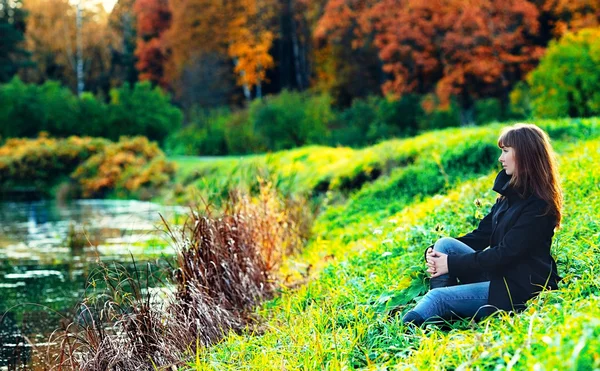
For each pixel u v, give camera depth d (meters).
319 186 15.50
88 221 19.05
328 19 43.91
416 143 14.66
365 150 16.88
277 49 56.16
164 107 40.97
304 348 4.42
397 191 12.40
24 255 12.86
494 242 4.45
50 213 22.69
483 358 3.40
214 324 5.76
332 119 36.00
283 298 6.51
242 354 4.70
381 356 4.09
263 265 7.40
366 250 7.29
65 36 65.69
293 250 9.52
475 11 31.05
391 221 8.14
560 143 12.16
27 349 6.59
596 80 20.38
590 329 2.83
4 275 10.72
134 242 12.88
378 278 5.93
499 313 4.16
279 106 34.12
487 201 7.43
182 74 51.59
